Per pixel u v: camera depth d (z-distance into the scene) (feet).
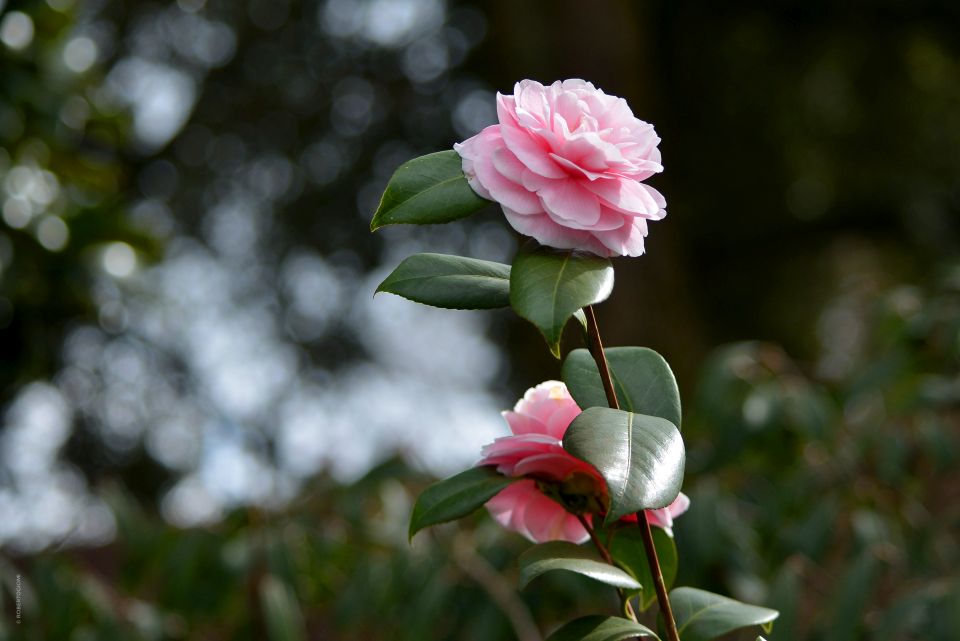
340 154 26.11
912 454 7.33
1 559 7.54
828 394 7.39
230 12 24.72
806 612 6.86
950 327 6.98
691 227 26.99
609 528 3.17
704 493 6.45
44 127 8.12
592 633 2.97
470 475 3.15
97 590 7.00
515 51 21.88
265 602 6.37
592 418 2.69
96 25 23.63
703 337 22.59
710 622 3.41
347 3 25.35
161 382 18.69
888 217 26.76
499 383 26.48
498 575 6.86
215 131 25.16
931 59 26.53
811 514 6.76
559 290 2.60
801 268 28.35
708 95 26.89
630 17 21.63
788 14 26.32
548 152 2.70
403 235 25.71
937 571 6.97
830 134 26.61
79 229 8.07
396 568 6.92
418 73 26.50
